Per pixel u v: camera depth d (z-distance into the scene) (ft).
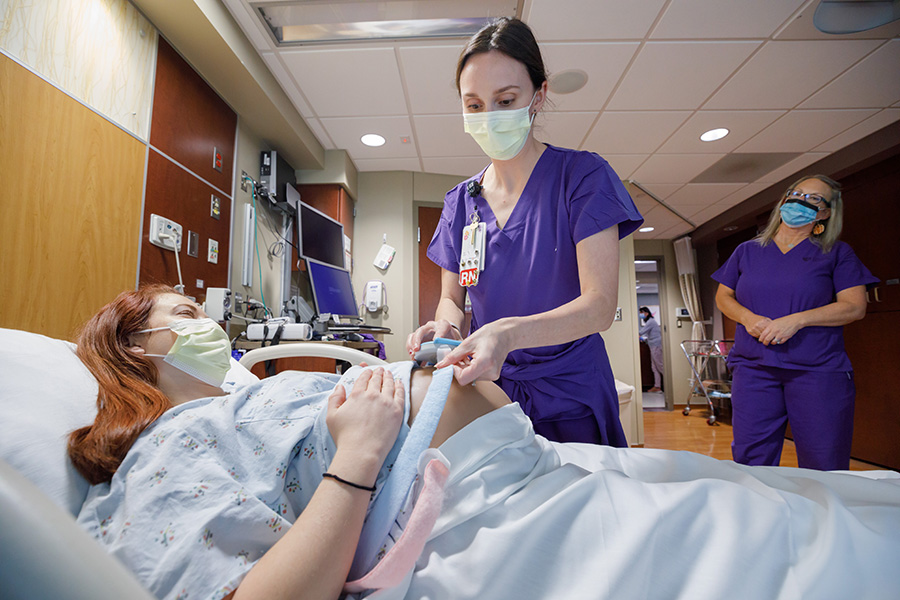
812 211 5.39
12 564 0.73
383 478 1.93
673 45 7.47
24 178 4.29
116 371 2.25
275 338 6.95
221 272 7.76
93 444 1.84
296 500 1.96
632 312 13.74
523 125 3.19
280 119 8.75
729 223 15.83
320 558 1.41
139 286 5.74
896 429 10.43
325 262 9.39
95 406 2.25
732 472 2.40
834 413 4.98
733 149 11.05
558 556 1.70
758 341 5.50
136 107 5.78
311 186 11.21
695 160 11.65
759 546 1.68
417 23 7.08
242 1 6.56
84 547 0.79
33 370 2.20
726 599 1.53
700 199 14.58
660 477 2.60
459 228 4.02
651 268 26.03
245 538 1.59
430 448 2.06
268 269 9.76
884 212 10.68
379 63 7.91
